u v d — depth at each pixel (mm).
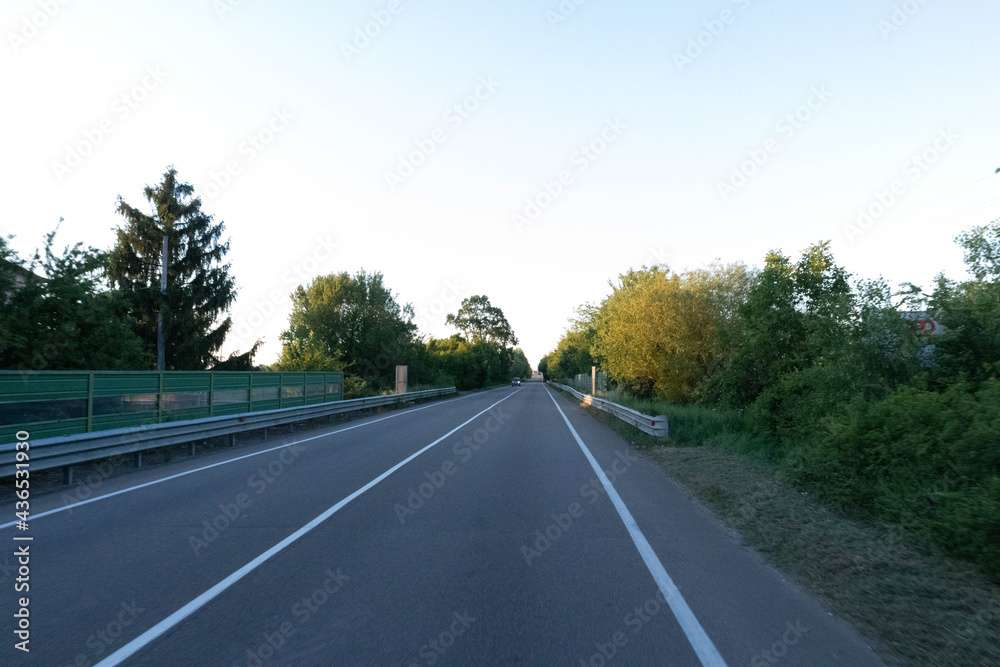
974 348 9266
